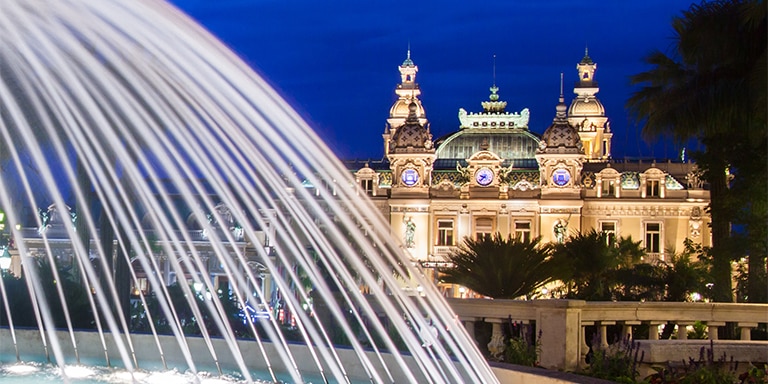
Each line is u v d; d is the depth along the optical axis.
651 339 15.21
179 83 9.40
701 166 35.53
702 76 32.72
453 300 15.33
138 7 9.09
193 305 10.80
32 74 9.21
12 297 20.55
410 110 111.56
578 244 49.53
